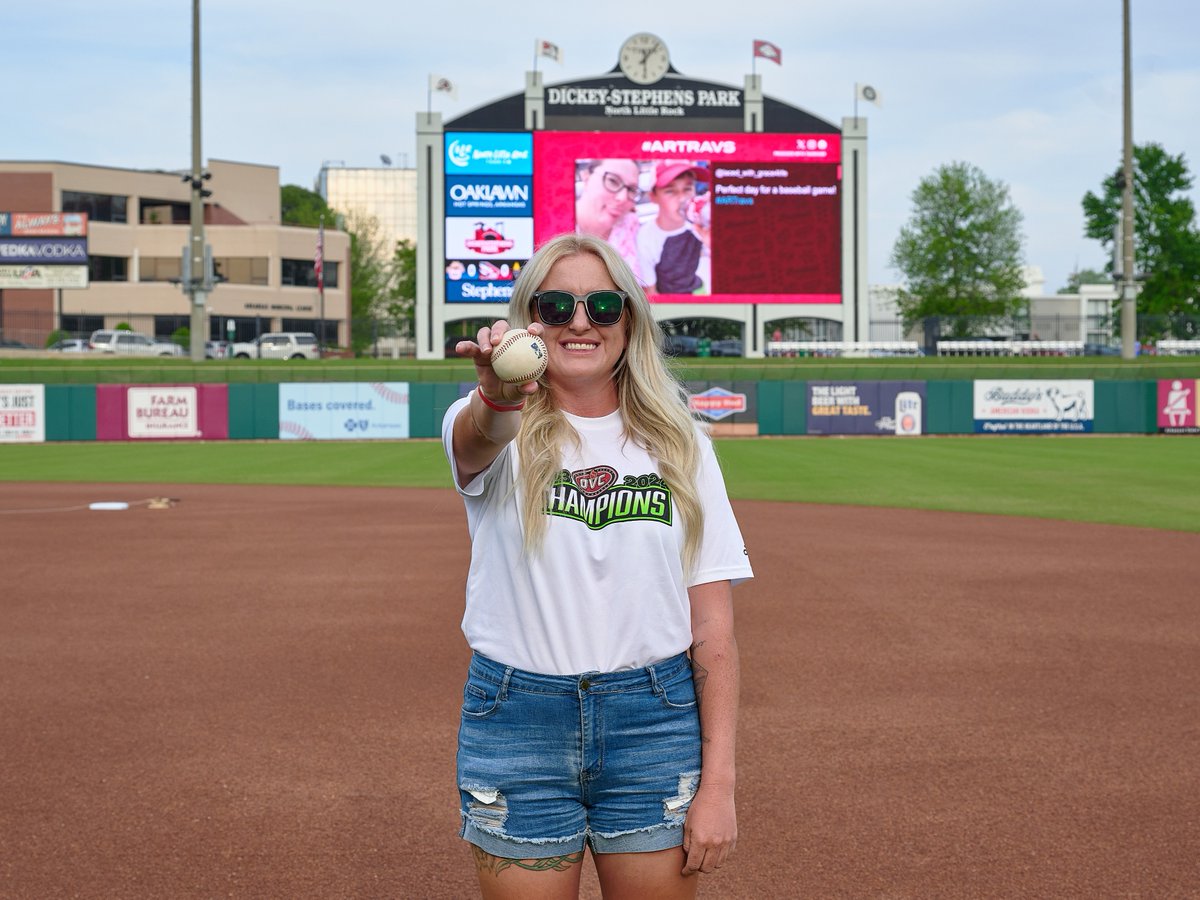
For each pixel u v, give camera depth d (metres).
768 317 36.72
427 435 30.48
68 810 4.46
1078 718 5.64
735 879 3.82
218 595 9.06
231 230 64.00
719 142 35.94
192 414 30.17
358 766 4.96
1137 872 3.85
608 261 2.33
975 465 21.78
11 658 6.96
